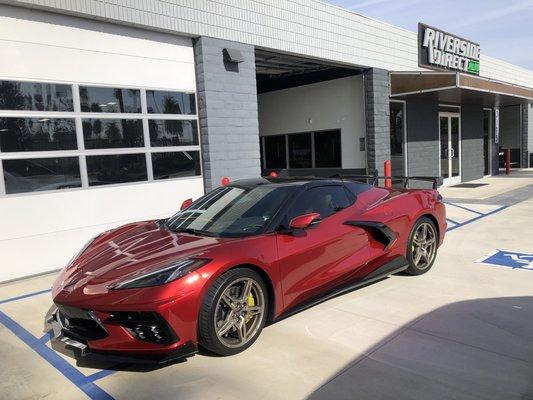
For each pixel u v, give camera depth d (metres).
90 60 7.10
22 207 6.46
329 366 3.47
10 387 3.41
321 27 10.59
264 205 4.50
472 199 12.41
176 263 3.57
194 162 8.55
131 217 7.66
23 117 6.44
